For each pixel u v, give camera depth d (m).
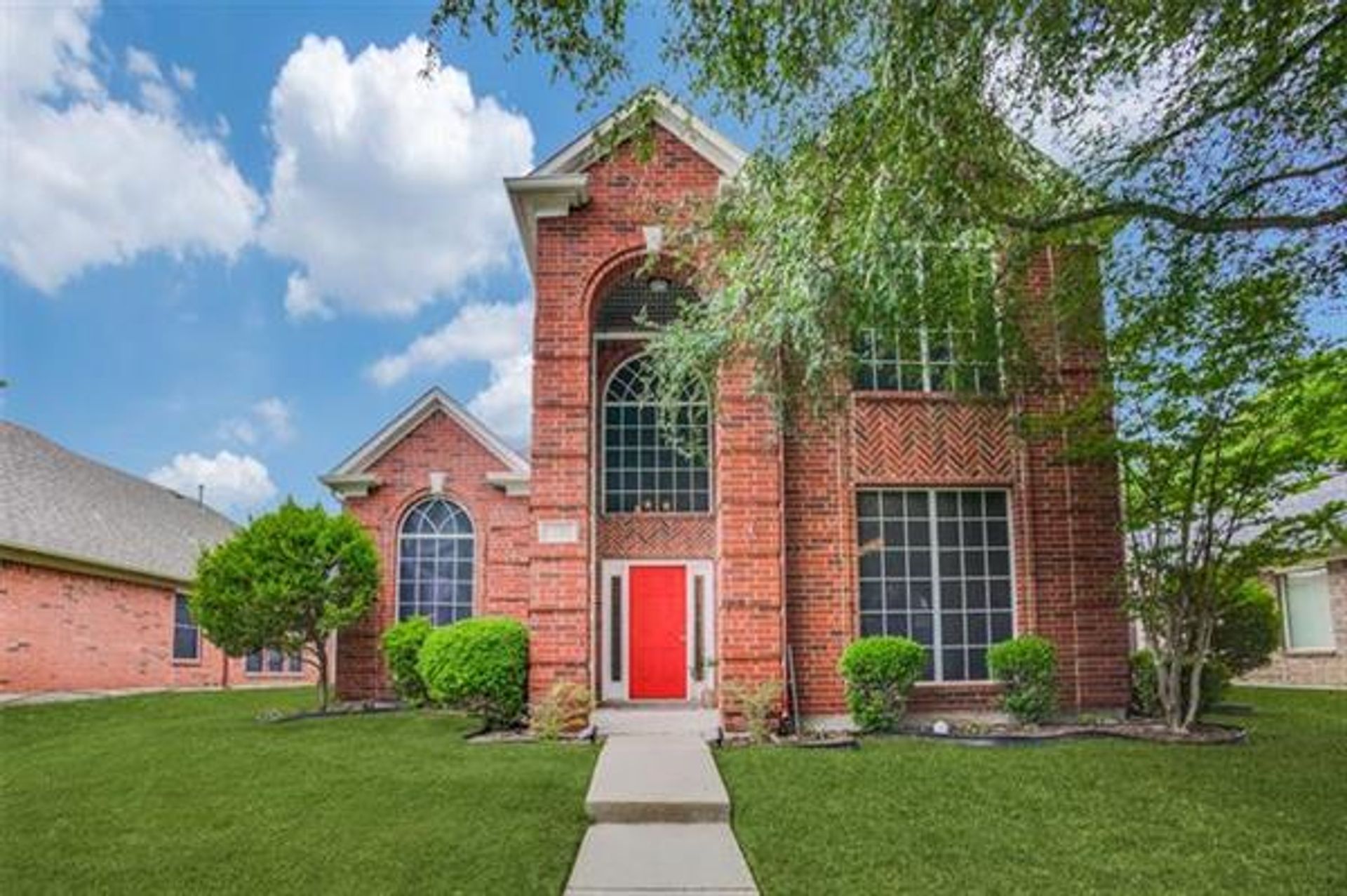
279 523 15.86
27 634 18.00
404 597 19.12
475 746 10.34
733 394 11.54
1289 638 20.09
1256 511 11.04
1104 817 7.17
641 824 7.30
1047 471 12.28
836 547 11.88
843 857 6.32
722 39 5.91
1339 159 6.98
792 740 10.49
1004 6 5.72
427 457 19.61
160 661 22.66
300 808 7.61
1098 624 12.08
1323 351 9.92
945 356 12.09
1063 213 8.00
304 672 28.16
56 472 23.48
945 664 11.96
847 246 6.66
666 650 13.88
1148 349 10.62
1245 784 8.09
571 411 11.62
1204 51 6.52
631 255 11.92
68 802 8.05
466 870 6.07
